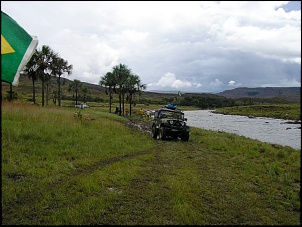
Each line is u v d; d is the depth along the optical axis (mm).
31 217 4500
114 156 9836
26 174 6750
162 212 4887
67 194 5559
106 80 43594
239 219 4797
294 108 98500
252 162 9812
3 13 2789
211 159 10164
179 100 168250
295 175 8086
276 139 26703
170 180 6820
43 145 9703
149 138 16141
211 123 49219
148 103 120500
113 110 55812
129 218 4617
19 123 12094
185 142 15375
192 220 4578
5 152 8102
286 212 5211
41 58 33156
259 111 103812
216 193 6074
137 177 7070
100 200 5230
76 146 10461
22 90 104750
